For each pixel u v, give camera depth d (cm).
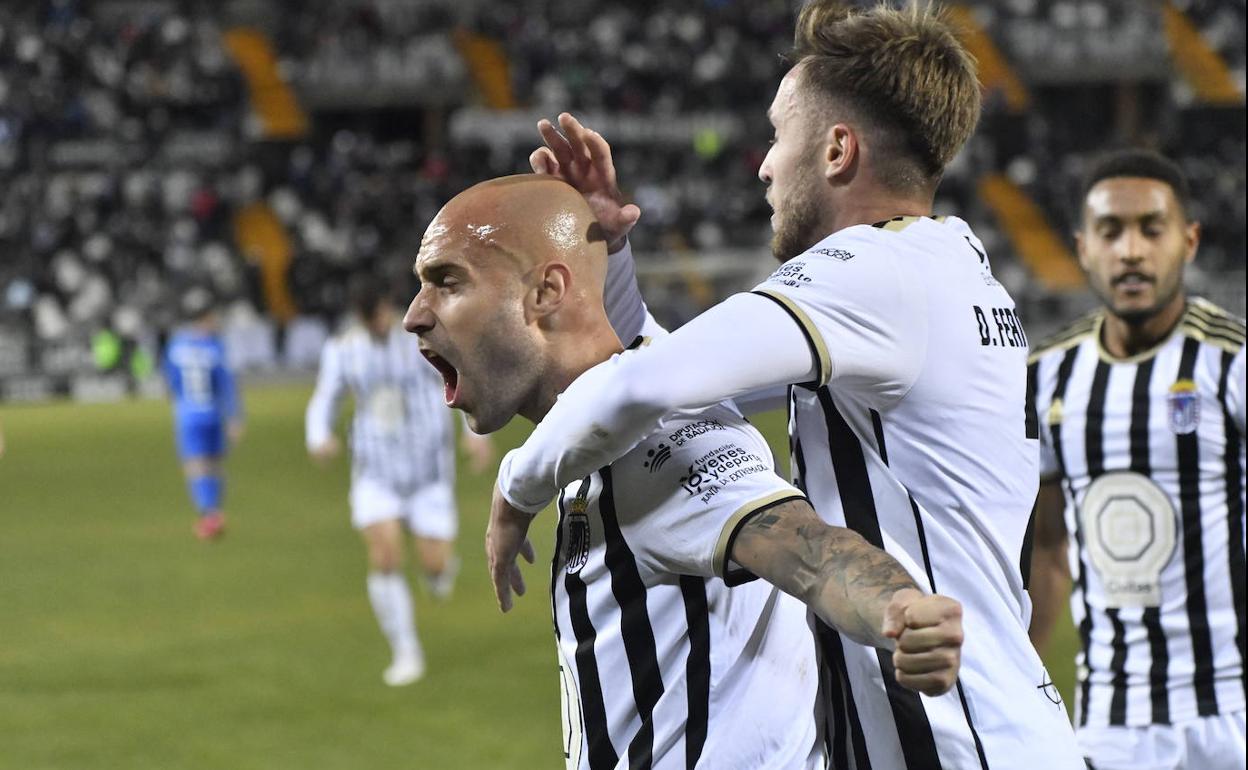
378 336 1330
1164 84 6153
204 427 1986
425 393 1338
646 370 318
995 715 364
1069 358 655
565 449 328
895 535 366
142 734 1121
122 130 5406
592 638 360
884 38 368
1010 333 382
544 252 348
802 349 332
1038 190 5550
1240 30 6228
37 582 1745
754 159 5591
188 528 2122
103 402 4100
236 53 5978
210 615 1560
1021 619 385
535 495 347
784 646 362
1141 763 631
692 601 349
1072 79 6053
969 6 6119
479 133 5591
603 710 360
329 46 5956
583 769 364
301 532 2077
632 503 345
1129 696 636
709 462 337
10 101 5303
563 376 351
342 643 1426
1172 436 628
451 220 351
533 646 1400
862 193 375
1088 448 643
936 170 377
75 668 1339
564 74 5862
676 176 5659
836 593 299
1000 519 374
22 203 4919
